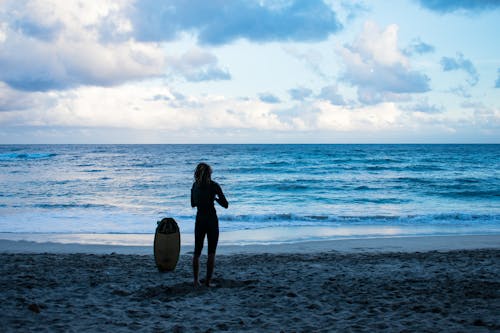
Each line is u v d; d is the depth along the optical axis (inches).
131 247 444.5
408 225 616.4
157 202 874.1
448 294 235.6
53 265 328.8
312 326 181.9
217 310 208.5
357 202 904.3
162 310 207.8
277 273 301.3
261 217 650.8
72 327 179.6
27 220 639.1
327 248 441.7
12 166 1935.3
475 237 514.6
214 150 3991.1
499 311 201.2
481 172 1647.4
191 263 346.6
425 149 4224.9
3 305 210.8
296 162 2117.4
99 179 1350.9
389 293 240.2
